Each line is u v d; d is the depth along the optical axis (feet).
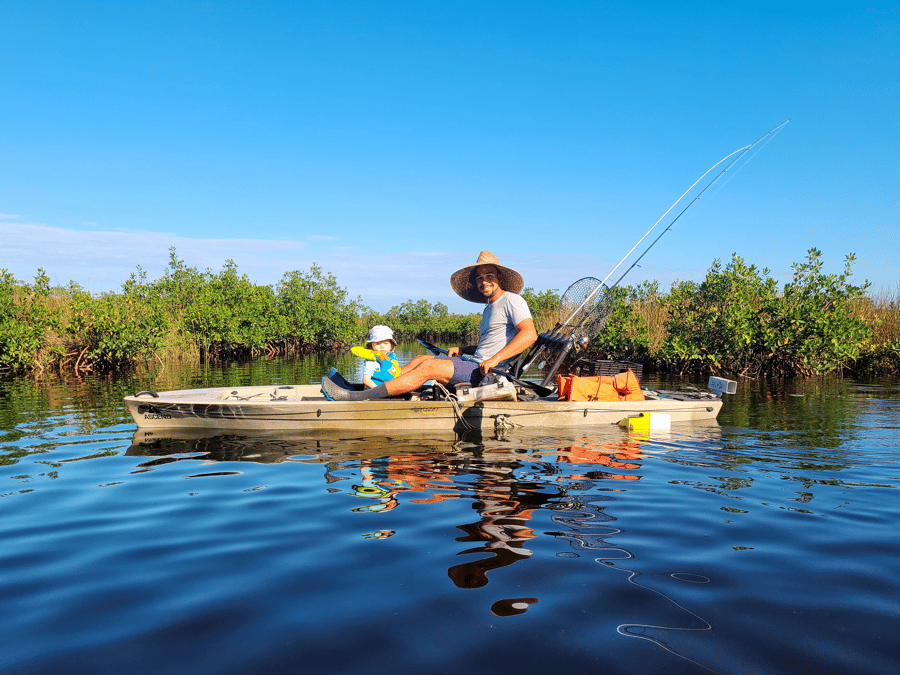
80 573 7.18
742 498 10.35
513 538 8.35
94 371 45.55
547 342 19.77
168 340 56.90
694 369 41.63
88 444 15.26
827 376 38.83
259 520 9.19
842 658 5.22
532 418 17.60
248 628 5.81
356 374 43.75
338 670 5.06
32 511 9.71
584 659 5.22
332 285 100.32
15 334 41.01
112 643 5.53
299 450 14.44
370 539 8.32
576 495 10.51
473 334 135.03
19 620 5.98
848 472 12.27
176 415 17.51
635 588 6.69
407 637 5.62
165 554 7.80
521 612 6.12
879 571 7.18
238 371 45.83
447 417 17.01
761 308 39.70
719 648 5.40
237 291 78.02
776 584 6.81
